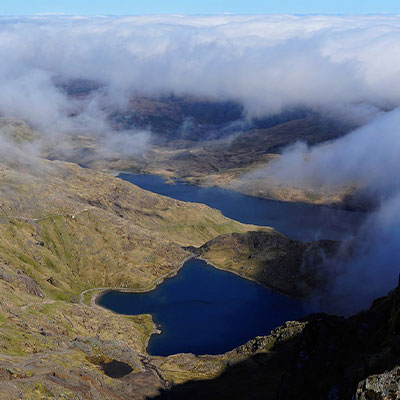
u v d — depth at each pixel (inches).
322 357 5703.7
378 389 3725.4
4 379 5319.9
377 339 5442.9
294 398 5418.3
